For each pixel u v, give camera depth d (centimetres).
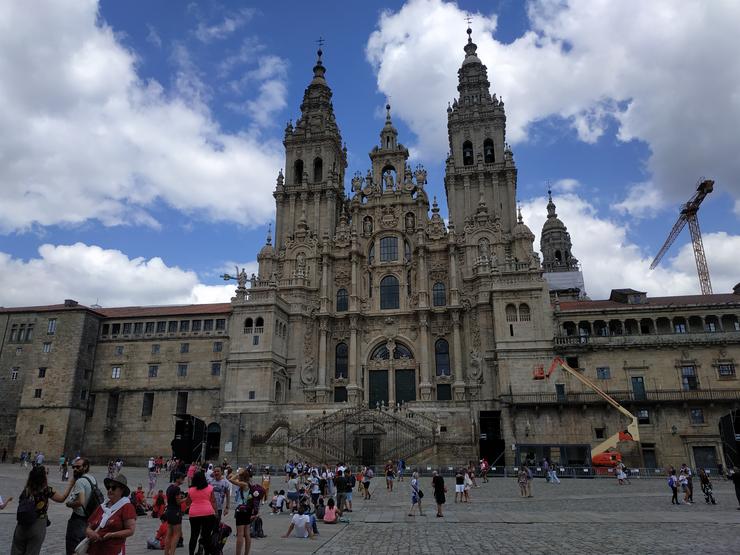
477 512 2827
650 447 5681
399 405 6531
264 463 5900
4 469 5600
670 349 6000
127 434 7175
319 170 8950
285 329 7556
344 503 2842
